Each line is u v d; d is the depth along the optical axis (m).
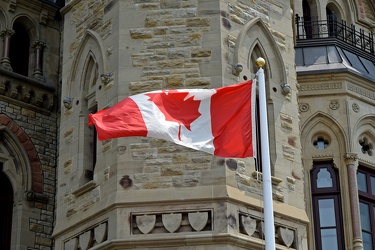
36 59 29.11
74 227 23.27
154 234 21.41
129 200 21.80
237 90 20.64
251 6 24.72
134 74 23.42
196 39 23.48
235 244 21.12
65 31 26.75
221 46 23.31
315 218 27.25
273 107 24.03
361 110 28.58
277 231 22.41
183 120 20.48
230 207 21.41
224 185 21.66
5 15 28.73
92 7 25.75
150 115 20.30
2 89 27.72
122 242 21.31
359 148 28.22
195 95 20.67
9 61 28.38
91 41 25.22
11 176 27.33
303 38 31.36
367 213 27.89
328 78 28.53
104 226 22.08
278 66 24.66
